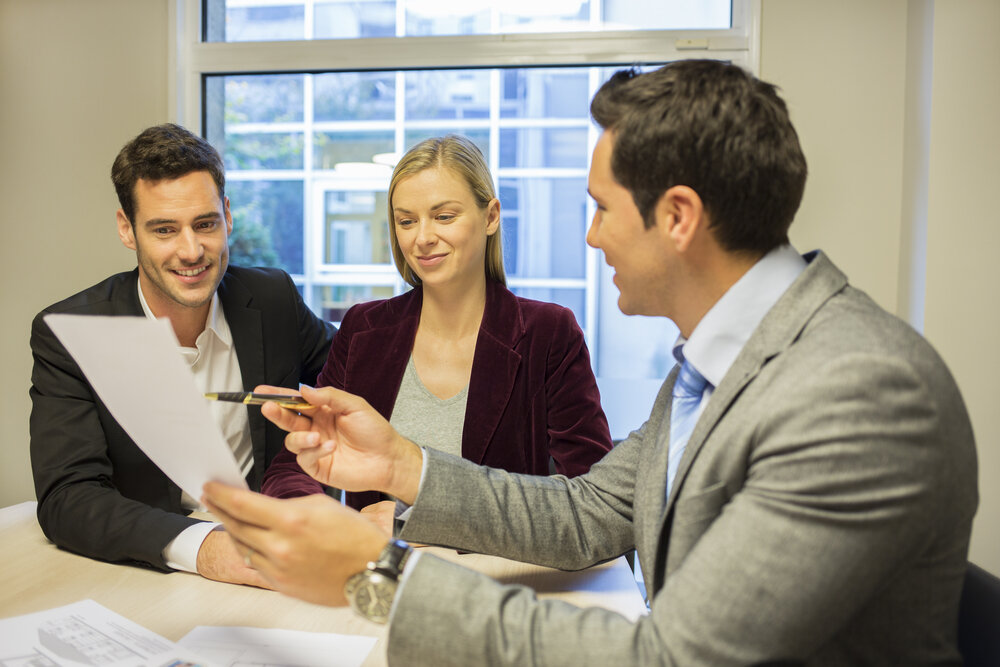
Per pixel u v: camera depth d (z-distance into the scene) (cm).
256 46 217
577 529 97
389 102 218
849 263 197
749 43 199
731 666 58
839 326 66
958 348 180
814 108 195
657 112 71
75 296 145
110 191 219
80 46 218
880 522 57
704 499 69
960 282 179
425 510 91
